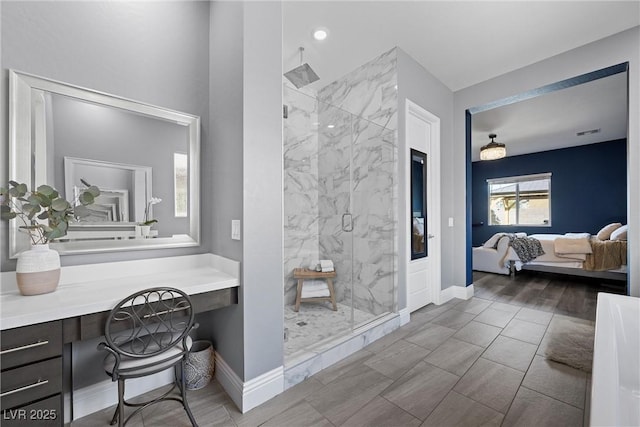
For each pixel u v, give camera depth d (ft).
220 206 5.88
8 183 4.29
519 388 5.50
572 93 11.53
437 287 10.78
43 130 4.56
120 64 5.30
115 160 5.26
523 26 7.88
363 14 7.39
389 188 9.16
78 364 4.88
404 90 9.16
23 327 3.37
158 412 4.92
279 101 5.59
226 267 5.52
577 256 13.56
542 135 17.01
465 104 11.54
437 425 4.57
